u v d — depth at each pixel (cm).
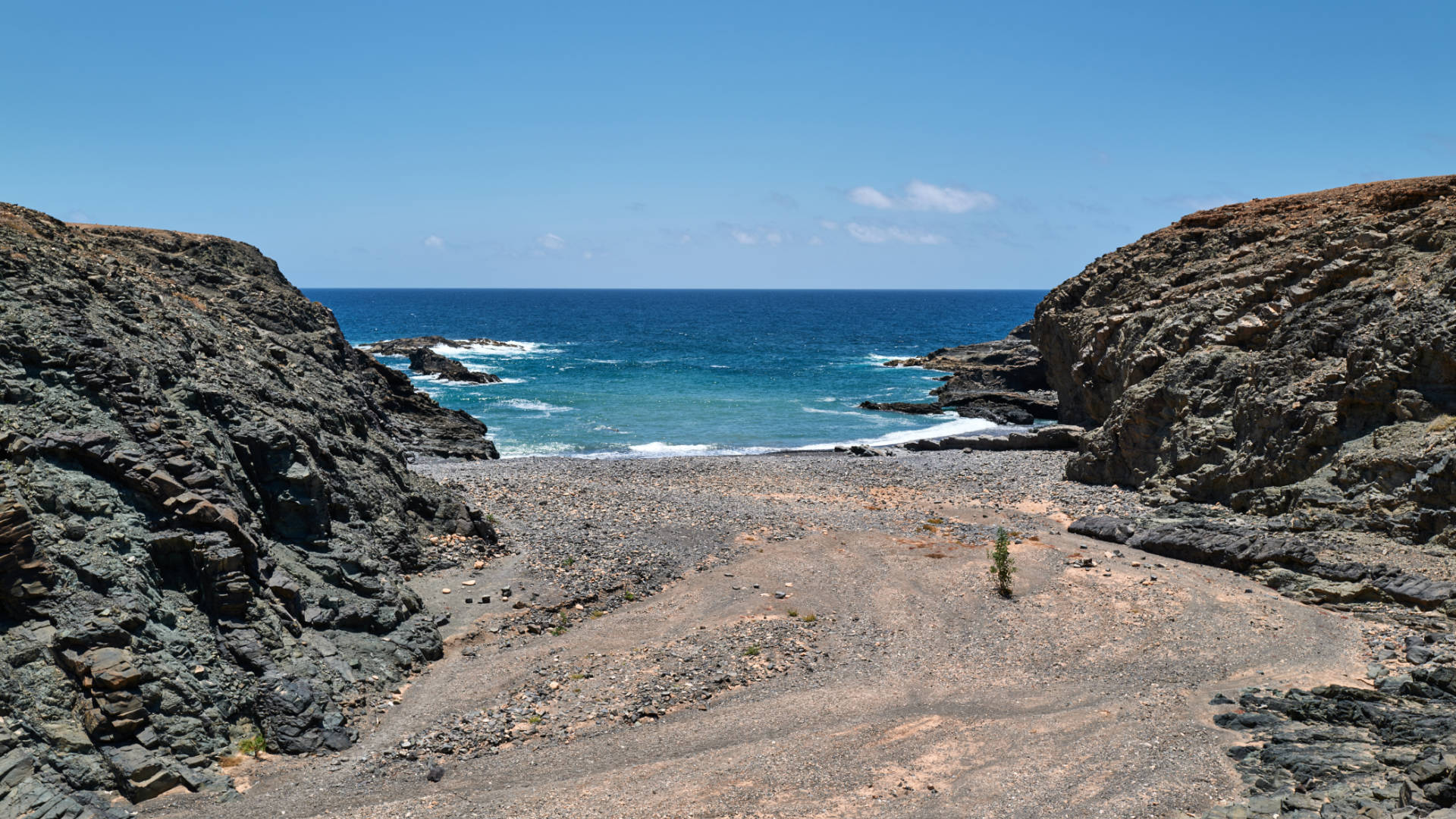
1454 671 2144
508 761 1911
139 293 3309
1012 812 1661
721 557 3416
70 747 1661
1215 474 4059
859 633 2661
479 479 4612
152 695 1777
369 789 1780
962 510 4203
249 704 1958
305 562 2555
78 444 2123
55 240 3631
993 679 2336
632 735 2033
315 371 4484
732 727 2062
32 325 2383
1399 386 3594
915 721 2073
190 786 1698
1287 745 1841
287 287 7200
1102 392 5978
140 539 2058
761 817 1662
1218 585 3017
